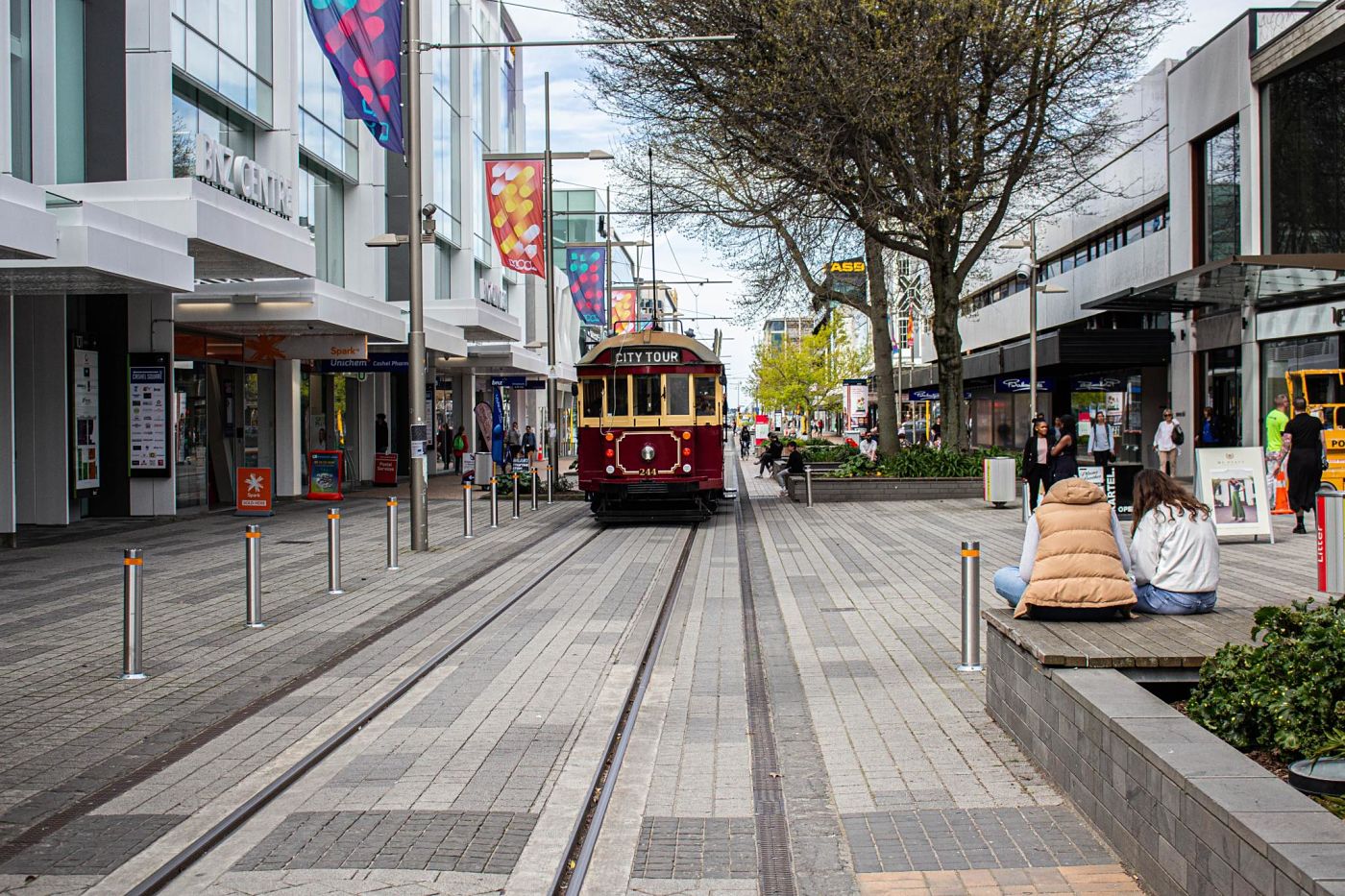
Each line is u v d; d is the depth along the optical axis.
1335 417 20.84
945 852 5.24
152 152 21.55
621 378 23.47
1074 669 6.08
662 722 7.86
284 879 5.07
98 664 9.70
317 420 33.84
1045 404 52.03
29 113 20.22
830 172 23.39
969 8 22.34
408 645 10.53
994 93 23.94
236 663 9.77
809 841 5.46
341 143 32.50
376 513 26.05
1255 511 16.08
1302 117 25.83
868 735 7.27
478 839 5.55
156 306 22.78
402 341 28.75
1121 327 39.22
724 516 25.14
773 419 104.31
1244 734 5.25
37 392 21.52
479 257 46.19
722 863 5.27
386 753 7.09
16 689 8.83
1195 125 30.81
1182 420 32.72
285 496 29.56
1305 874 3.29
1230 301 27.48
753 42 23.25
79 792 6.37
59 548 18.27
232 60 24.72
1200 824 4.13
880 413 30.97
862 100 22.22
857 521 22.86
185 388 25.36
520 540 20.19
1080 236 42.31
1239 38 27.94
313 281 23.39
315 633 11.09
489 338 39.84
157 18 21.53
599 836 5.63
